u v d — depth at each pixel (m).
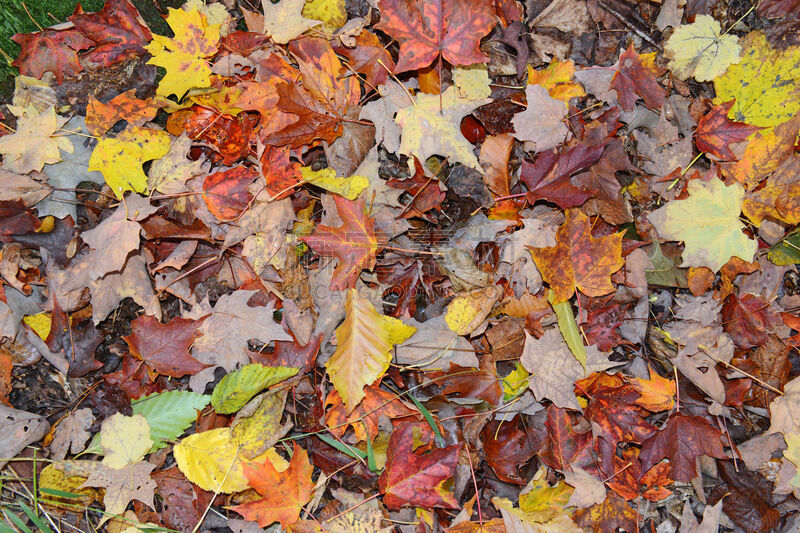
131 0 1.96
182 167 1.88
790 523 1.92
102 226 1.78
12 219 1.77
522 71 2.14
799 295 2.10
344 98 2.00
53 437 1.77
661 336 2.04
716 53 2.10
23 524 1.67
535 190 1.96
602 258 1.86
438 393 1.92
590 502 1.81
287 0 1.95
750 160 2.04
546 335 1.87
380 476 1.75
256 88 1.91
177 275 1.90
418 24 1.79
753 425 2.03
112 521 1.74
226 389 1.76
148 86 1.98
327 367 1.75
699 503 1.97
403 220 1.97
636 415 1.88
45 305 1.82
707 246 1.90
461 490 1.87
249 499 1.81
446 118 1.94
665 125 2.13
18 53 1.92
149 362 1.81
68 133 1.85
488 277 1.97
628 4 2.19
